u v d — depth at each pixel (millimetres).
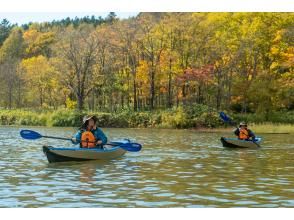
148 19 53812
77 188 11336
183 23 51656
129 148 17750
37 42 97000
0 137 29812
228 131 40031
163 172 13977
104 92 57969
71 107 64625
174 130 41594
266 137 31484
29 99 72938
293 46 51375
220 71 50312
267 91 47531
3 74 71562
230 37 53812
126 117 47219
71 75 57219
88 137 16828
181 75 48906
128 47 54156
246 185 11789
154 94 55281
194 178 12883
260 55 52969
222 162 16531
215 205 9633
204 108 45719
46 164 15664
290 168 15016
